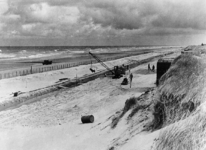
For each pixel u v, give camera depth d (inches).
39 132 781.9
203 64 331.9
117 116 657.0
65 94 1434.5
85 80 1934.1
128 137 427.2
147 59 3398.1
